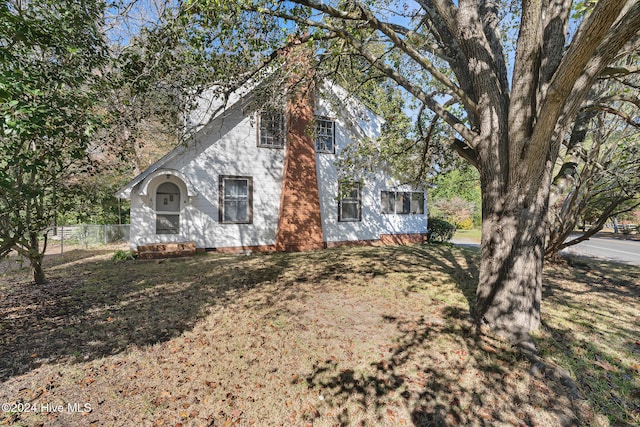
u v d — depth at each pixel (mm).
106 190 12773
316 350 3605
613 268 8609
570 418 2555
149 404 2693
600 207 14023
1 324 4406
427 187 9977
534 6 3674
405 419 2547
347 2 4449
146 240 9852
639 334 4141
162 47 4965
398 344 3740
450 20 4449
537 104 3986
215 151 10703
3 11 3262
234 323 4410
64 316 4715
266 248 11398
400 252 11000
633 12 2928
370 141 8438
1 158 3957
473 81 4422
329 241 12547
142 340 3895
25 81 3037
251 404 2709
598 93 6152
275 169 11719
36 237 6465
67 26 4285
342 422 2518
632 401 2783
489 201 4293
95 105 4918
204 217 10555
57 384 2971
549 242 9016
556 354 3529
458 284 6398
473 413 2611
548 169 4117
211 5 3812
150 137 13289
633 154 6609
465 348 3637
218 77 5805
